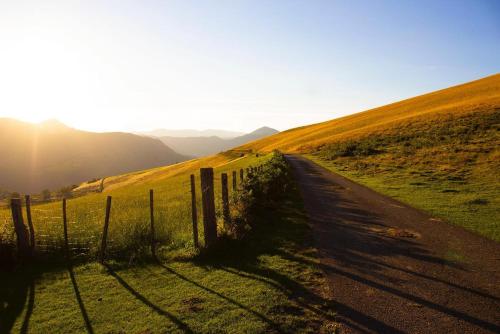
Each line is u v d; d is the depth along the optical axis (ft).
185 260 31.24
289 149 222.69
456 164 93.40
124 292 25.07
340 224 42.93
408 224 42.91
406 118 189.57
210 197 32.55
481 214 47.03
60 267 30.91
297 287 24.77
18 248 31.83
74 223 43.55
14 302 24.17
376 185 75.56
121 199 83.10
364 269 28.17
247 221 39.96
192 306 22.36
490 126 130.41
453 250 32.91
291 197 61.57
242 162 176.35
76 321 21.22
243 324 20.02
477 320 20.47
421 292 24.03
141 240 35.76
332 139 201.05
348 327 19.62
